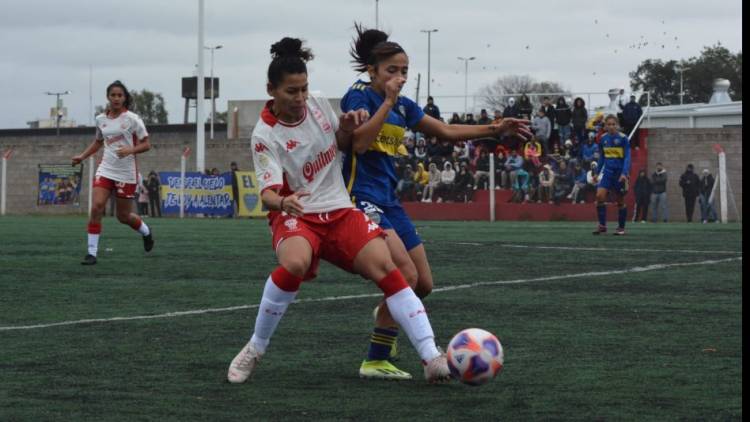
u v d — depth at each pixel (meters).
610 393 6.57
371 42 8.12
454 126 8.08
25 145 50.88
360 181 7.80
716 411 6.05
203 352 8.18
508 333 9.20
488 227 31.06
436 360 6.77
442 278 14.21
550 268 15.79
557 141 41.59
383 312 7.13
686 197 38.69
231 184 41.78
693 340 8.77
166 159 51.62
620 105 44.28
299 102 6.93
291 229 7.03
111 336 9.02
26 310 10.84
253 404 6.26
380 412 6.04
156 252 19.28
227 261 17.23
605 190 25.72
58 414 5.98
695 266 16.06
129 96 16.73
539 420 5.82
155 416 5.93
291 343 8.66
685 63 105.75
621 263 16.70
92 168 46.88
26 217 43.00
